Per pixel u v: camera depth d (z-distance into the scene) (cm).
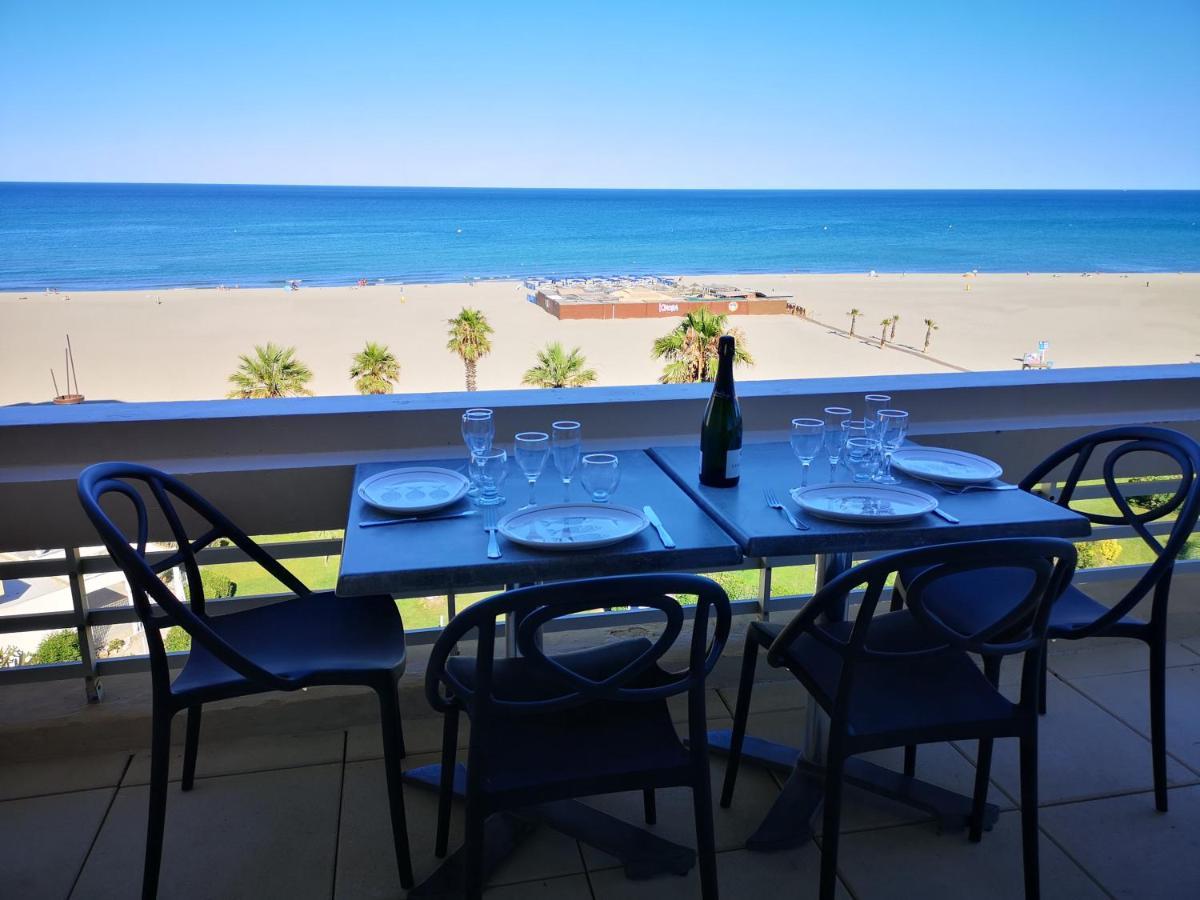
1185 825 159
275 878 145
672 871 146
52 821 160
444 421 204
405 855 141
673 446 194
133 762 178
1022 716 129
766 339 4047
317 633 151
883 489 155
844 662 121
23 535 179
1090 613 163
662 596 103
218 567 1034
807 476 168
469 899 114
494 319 4425
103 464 140
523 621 100
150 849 132
